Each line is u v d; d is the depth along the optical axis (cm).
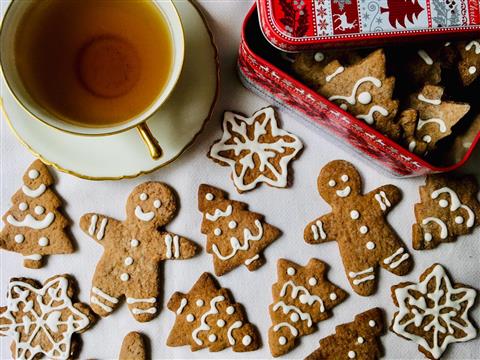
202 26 37
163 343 39
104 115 34
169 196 39
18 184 39
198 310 39
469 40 35
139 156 37
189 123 37
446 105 35
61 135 36
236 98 39
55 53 34
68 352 39
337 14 32
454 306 39
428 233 39
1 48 32
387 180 40
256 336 39
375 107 35
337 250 40
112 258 39
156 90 34
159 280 39
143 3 34
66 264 39
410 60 36
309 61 35
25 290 39
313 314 39
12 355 39
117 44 34
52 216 39
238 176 39
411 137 35
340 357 39
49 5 34
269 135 39
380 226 39
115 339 39
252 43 36
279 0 32
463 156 37
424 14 33
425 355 39
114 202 39
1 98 36
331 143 39
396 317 39
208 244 39
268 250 39
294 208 39
